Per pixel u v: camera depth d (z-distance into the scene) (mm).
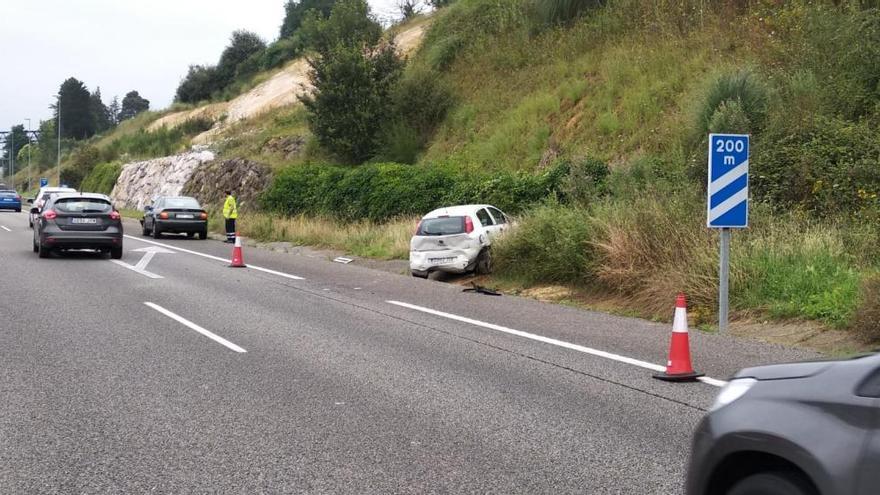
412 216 25750
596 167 20969
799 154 15727
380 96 36375
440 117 34906
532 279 16547
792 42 20719
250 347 10180
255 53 79812
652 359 9492
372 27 39125
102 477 5527
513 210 21734
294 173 34000
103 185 64625
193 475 5574
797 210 14445
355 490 5293
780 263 12438
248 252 25391
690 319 12188
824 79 18062
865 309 10039
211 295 15109
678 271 13125
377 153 35375
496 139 28500
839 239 12820
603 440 6375
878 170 14266
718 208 11141
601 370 8906
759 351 9875
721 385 8164
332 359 9477
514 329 11625
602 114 25312
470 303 14375
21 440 6332
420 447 6211
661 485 5379
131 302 14031
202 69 85875
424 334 11203
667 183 16719
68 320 12047
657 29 28016
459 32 38906
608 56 28656
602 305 14117
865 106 16844
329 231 27453
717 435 3697
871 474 3096
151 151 65875
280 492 5258
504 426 6770
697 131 19703
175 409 7254
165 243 28812
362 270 20047
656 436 6480
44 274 18141
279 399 7625
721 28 25297
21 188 116125
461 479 5508
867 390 3289
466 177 25406
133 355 9617
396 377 8570
